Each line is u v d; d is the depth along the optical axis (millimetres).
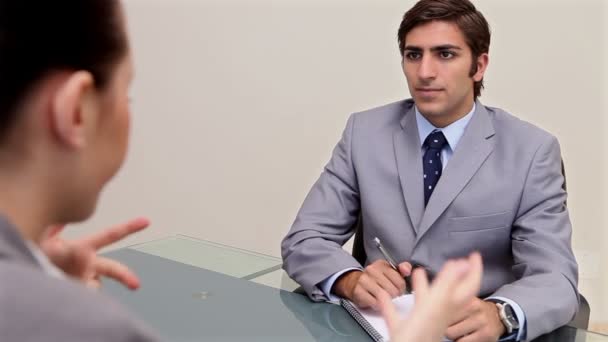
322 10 2539
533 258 1255
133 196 2789
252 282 1213
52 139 360
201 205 2775
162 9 2590
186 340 916
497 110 1486
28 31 335
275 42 2586
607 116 2467
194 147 2725
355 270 1210
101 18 364
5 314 284
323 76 2598
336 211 1515
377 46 2539
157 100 2688
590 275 2602
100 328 291
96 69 365
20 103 344
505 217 1342
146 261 1320
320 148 2660
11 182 364
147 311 1027
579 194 2559
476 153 1385
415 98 1389
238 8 2566
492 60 2506
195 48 2621
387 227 1429
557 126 2520
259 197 2740
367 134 1549
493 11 2459
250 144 2697
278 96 2635
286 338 945
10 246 332
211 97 2666
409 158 1449
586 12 2396
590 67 2441
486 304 1040
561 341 1041
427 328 512
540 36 2449
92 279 711
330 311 1104
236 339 928
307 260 1278
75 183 387
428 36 1326
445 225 1367
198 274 1241
